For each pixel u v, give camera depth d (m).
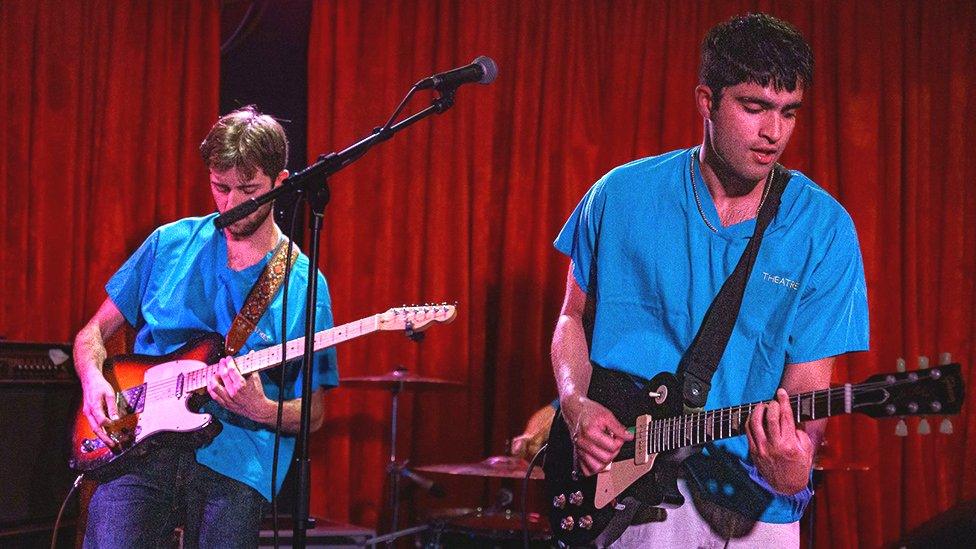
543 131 5.23
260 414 2.86
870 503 5.05
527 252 5.21
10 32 4.82
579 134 5.25
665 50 5.30
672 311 2.24
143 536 2.90
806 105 5.26
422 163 5.23
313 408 3.09
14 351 3.74
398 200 5.23
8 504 3.69
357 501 5.12
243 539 2.88
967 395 5.11
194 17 5.06
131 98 4.99
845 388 1.87
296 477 2.34
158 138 5.00
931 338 5.18
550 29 5.29
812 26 5.28
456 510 4.86
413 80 5.23
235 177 2.94
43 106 4.85
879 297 5.16
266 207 2.96
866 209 5.16
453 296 5.16
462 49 5.22
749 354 2.19
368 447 5.11
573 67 5.28
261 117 3.03
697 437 2.09
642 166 2.35
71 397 3.89
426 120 5.23
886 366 5.13
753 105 2.06
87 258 4.91
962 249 5.21
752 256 2.18
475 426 5.14
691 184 2.26
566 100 5.25
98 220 4.88
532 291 5.16
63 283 4.84
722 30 2.13
